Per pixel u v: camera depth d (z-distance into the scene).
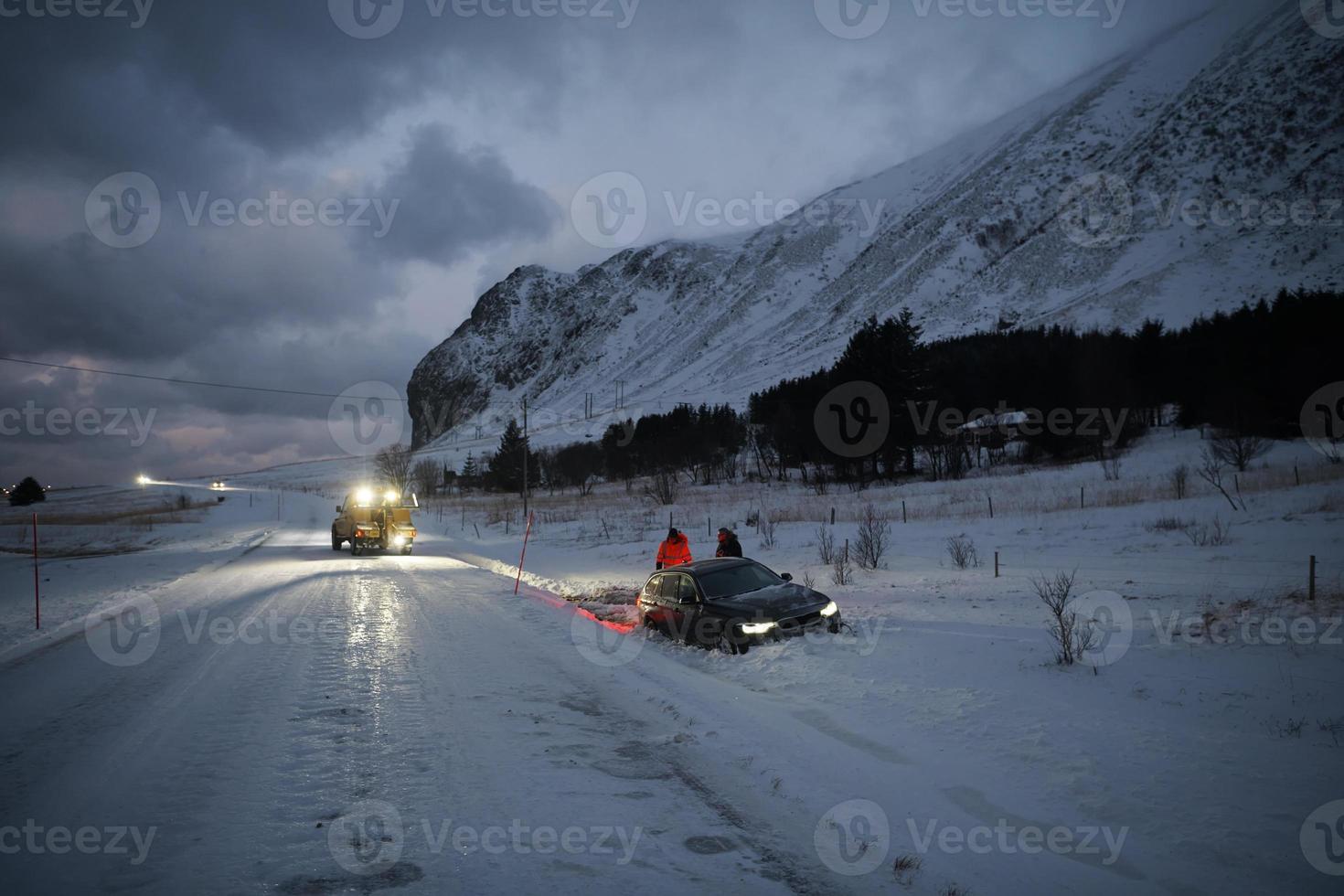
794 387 81.06
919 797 4.89
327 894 3.73
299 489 137.25
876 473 60.28
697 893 3.74
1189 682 6.69
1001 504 30.23
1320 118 193.62
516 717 6.92
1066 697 6.53
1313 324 51.34
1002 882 3.79
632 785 5.25
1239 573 12.98
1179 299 135.62
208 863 4.08
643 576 19.55
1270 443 40.16
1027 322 156.50
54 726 6.75
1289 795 4.46
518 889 3.78
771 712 6.87
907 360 58.66
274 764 5.67
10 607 15.09
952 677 7.39
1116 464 36.25
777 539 26.84
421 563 25.84
